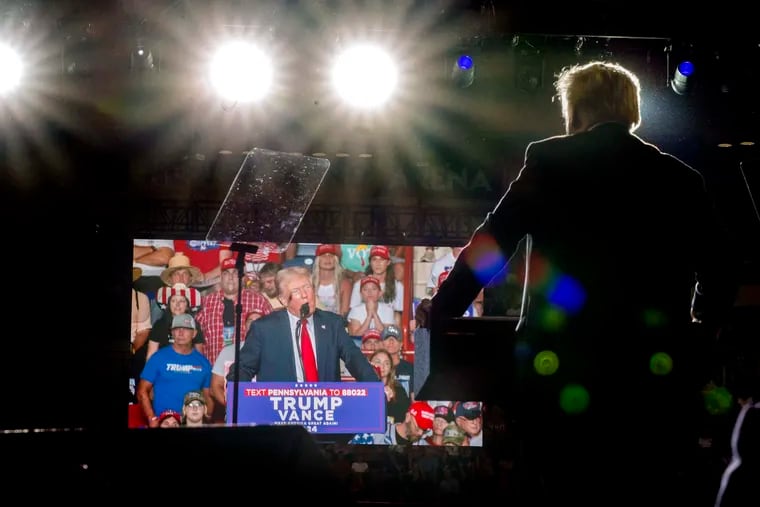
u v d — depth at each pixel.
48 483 1.25
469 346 2.14
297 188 5.15
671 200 2.03
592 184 2.03
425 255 10.61
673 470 1.93
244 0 8.73
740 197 9.80
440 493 10.02
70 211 10.41
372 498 10.10
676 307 1.99
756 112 8.93
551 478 1.96
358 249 10.62
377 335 10.56
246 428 1.32
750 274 8.18
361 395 10.48
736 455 1.61
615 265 1.98
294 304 10.55
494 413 10.36
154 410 10.42
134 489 1.26
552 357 1.96
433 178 10.52
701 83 8.79
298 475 1.31
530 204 2.04
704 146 9.73
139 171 10.34
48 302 10.46
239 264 5.21
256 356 10.46
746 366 4.53
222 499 1.28
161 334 10.48
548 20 7.67
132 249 10.49
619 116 2.12
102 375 10.48
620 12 7.46
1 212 10.27
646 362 1.94
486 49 8.98
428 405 10.47
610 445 1.91
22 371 10.43
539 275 2.03
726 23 7.40
